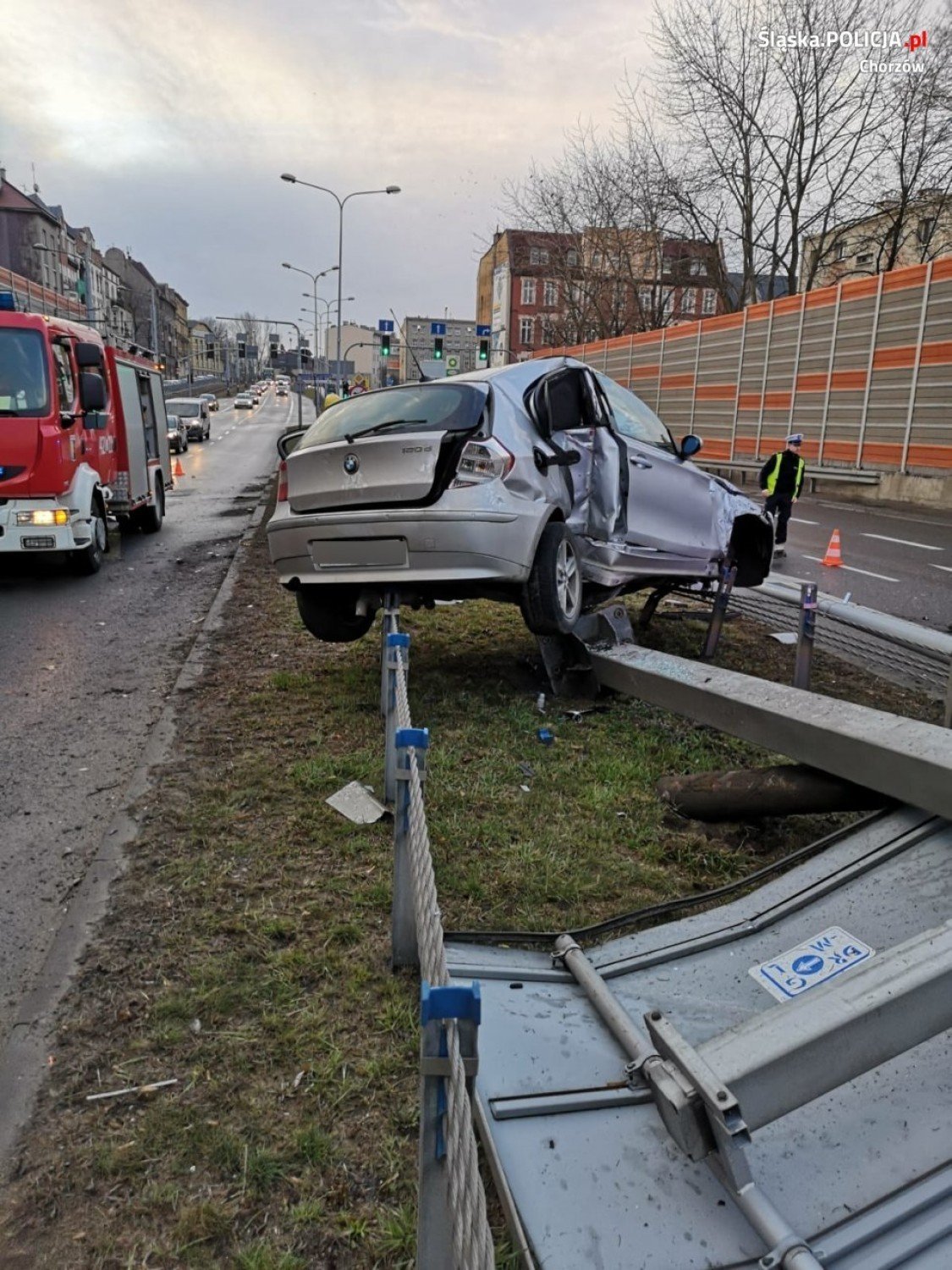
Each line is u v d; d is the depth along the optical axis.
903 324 20.20
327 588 5.59
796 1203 1.90
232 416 73.06
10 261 74.38
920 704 5.96
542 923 3.18
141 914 3.24
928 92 26.88
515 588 5.20
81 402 10.19
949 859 2.94
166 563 11.62
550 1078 2.29
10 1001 2.83
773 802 3.81
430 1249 1.48
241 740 4.99
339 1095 2.38
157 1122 2.30
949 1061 2.27
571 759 4.68
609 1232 1.87
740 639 7.75
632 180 32.69
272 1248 1.96
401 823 2.79
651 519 6.28
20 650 7.23
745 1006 2.57
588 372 6.15
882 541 14.27
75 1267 1.93
